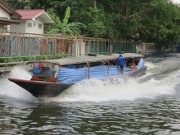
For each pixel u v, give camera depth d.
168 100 18.98
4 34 26.20
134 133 12.64
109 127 13.30
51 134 12.30
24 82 17.75
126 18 49.16
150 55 62.72
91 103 17.62
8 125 13.26
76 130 12.82
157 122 14.22
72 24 41.50
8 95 19.05
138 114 15.52
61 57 33.00
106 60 23.14
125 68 24.53
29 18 37.34
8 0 47.69
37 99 18.27
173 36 64.50
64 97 18.80
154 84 24.62
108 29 45.59
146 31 55.75
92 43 40.62
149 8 49.84
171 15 51.12
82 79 20.00
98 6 47.22
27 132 12.45
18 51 27.62
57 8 46.72
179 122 14.27
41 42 30.66
